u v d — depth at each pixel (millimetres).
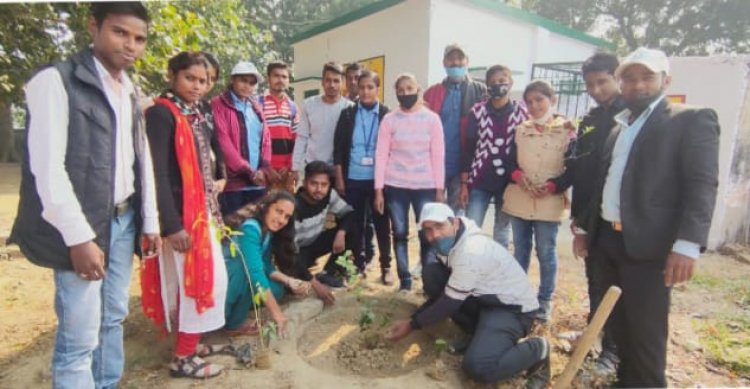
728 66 5242
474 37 8617
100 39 1991
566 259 5172
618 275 2680
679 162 2234
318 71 11984
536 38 9453
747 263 5156
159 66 4457
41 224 1895
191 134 2596
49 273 4418
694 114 2199
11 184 9906
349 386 2715
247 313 3344
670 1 18172
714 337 3441
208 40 5621
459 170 4309
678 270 2160
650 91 2352
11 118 14305
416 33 8305
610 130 2957
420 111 3826
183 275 2621
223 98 3898
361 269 4355
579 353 2482
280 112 4750
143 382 2703
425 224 3006
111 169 2049
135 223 2373
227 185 3877
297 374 2805
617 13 19609
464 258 2896
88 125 1944
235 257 3141
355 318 3574
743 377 2973
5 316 3488
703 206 2117
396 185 3896
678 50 18969
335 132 4199
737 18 16906
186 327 2666
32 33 4188
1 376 2719
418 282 4297
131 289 4027
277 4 19609
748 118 5445
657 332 2406
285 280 3496
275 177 4246
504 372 2703
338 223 4215
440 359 3033
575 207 3225
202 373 2736
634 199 2354
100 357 2359
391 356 3119
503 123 3814
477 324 3072
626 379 2648
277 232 3473
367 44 9766
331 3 19703
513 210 3660
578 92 7680
